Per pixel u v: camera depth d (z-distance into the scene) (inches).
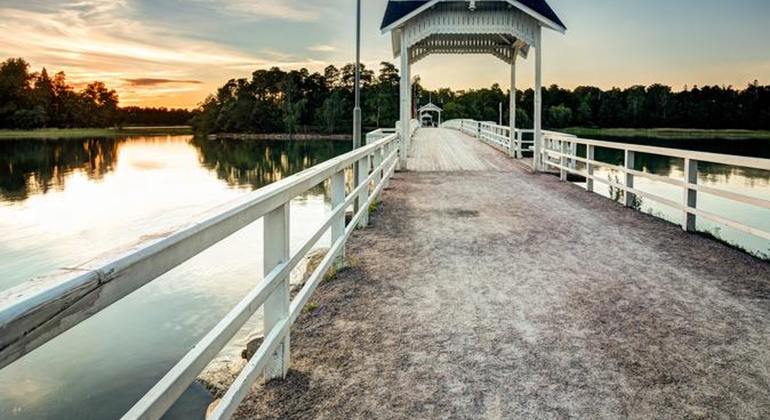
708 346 130.1
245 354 156.4
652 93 4249.5
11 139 5132.9
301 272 223.8
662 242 241.6
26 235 854.5
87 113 6673.2
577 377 114.7
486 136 1032.2
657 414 100.5
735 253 221.1
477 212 318.7
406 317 150.6
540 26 537.3
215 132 5703.7
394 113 4768.7
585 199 369.4
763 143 2410.2
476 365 120.6
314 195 1109.7
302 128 5152.6
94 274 45.1
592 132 4180.6
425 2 539.5
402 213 315.6
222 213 75.2
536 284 180.4
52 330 40.0
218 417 74.4
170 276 480.4
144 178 1884.8
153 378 297.3
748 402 104.6
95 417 258.2
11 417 256.8
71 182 1772.9
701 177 1130.7
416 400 105.5
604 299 164.9
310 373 116.6
